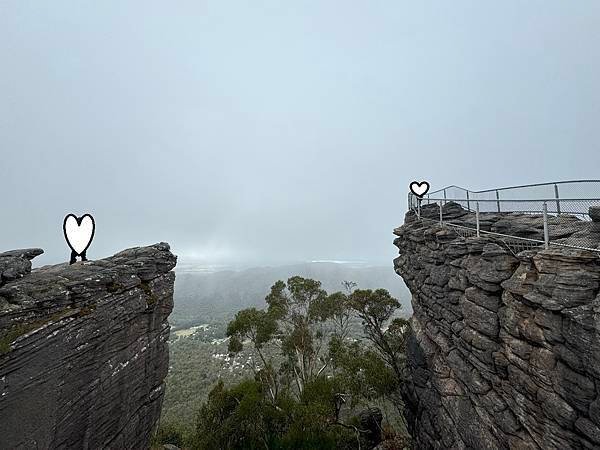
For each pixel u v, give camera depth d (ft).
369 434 71.61
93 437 26.76
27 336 20.80
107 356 29.09
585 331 23.29
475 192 54.03
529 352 29.07
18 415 19.97
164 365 40.63
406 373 64.18
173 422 112.88
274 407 68.13
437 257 50.08
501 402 33.47
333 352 92.02
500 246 35.96
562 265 26.45
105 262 34.09
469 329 39.01
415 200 75.15
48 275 26.76
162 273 41.91
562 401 25.52
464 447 39.73
